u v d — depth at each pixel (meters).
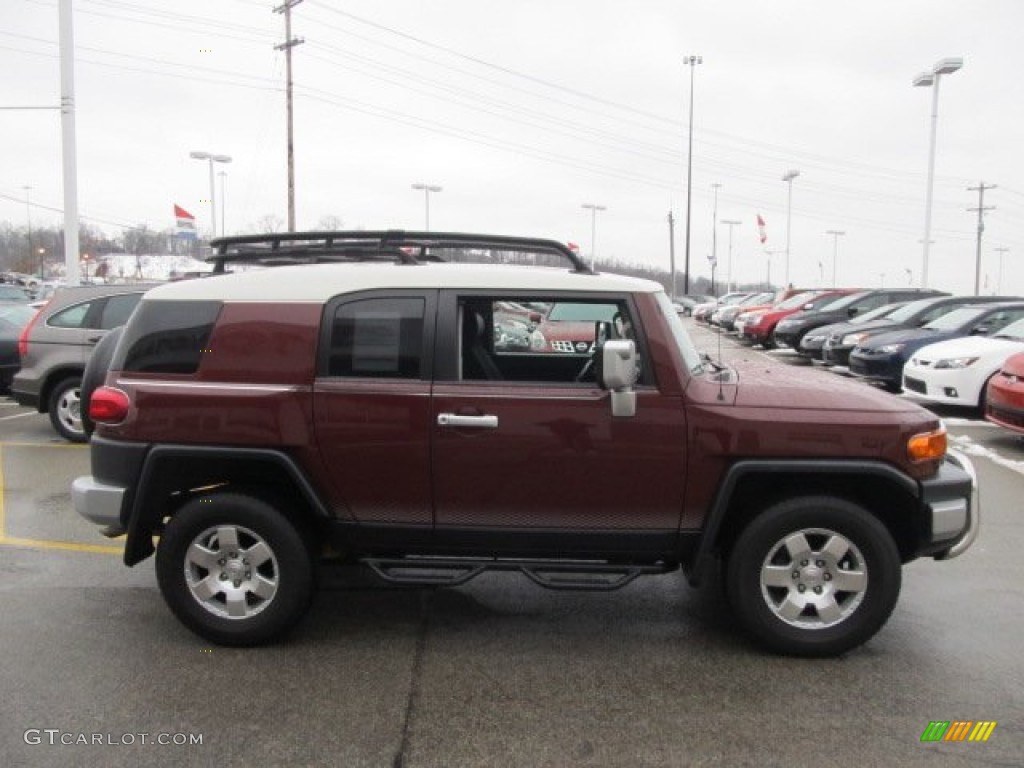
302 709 3.39
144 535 4.12
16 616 4.34
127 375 3.99
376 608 4.50
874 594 3.77
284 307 3.90
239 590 3.94
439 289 3.88
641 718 3.33
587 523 3.83
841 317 19.55
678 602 4.59
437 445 3.79
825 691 3.55
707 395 3.79
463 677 3.68
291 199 30.56
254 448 3.85
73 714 3.35
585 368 4.34
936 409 11.31
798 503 3.76
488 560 3.95
